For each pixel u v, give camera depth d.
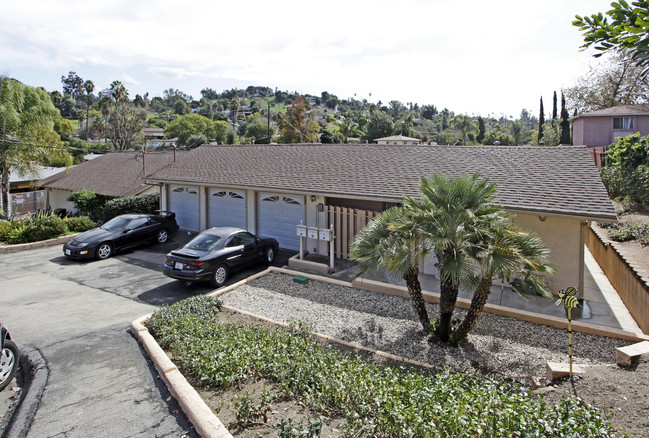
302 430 3.58
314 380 4.78
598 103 35.84
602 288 10.28
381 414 3.73
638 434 3.73
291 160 15.91
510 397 3.96
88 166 28.30
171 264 10.66
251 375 5.24
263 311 8.75
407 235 6.75
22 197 27.14
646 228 12.36
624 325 8.08
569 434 3.26
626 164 16.70
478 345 6.96
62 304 9.59
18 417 4.68
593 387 4.86
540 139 50.16
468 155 12.64
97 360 6.25
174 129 80.69
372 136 65.38
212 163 18.11
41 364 6.13
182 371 5.71
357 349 6.71
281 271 11.56
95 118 83.38
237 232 11.75
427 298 9.12
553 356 6.55
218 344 5.83
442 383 4.60
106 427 4.41
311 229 12.12
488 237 6.30
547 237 9.38
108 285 11.16
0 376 5.43
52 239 17.09
